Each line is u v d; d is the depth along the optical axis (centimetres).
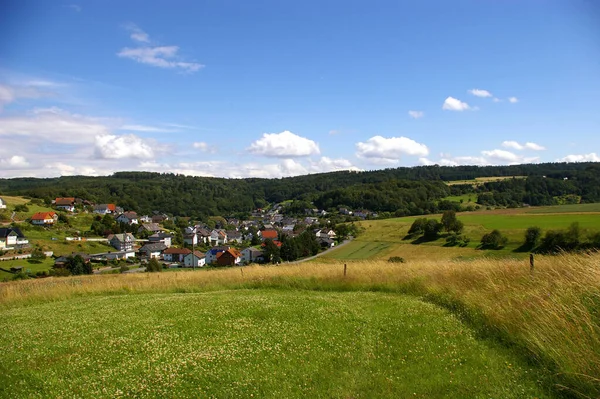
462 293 1491
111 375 924
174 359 999
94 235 12812
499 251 6794
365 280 2048
